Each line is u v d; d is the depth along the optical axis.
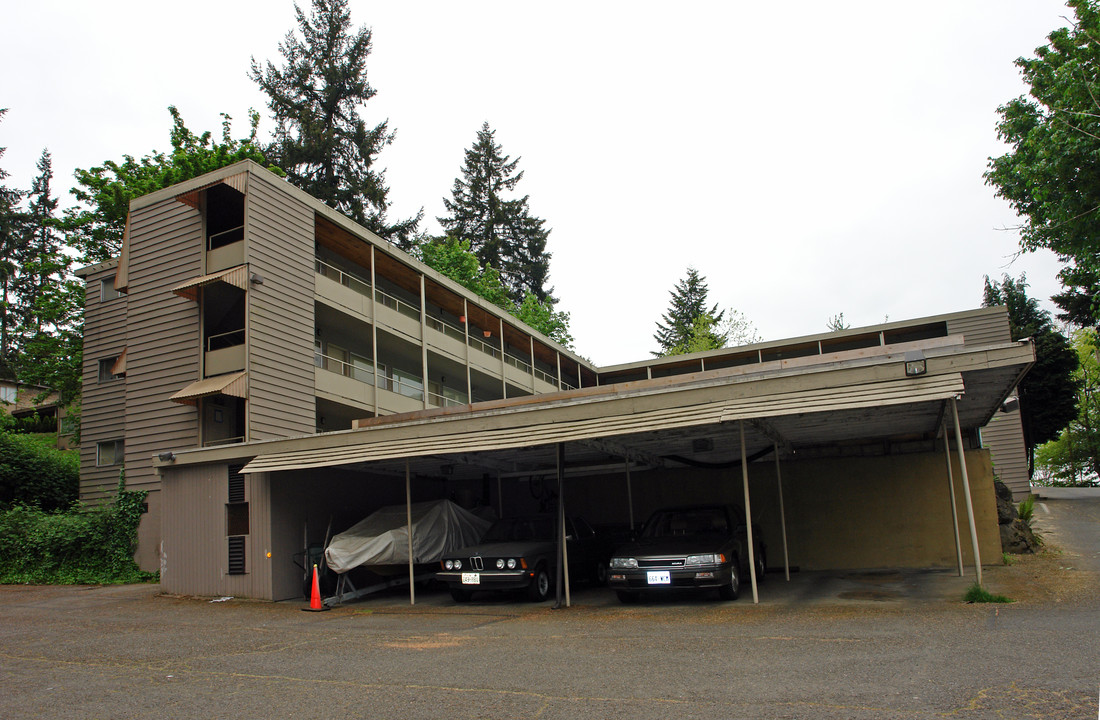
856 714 5.05
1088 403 54.31
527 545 12.88
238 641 9.60
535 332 34.16
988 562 14.39
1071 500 28.25
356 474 16.06
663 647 7.82
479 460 15.30
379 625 10.67
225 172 19.56
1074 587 10.72
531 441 11.28
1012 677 5.76
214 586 14.66
